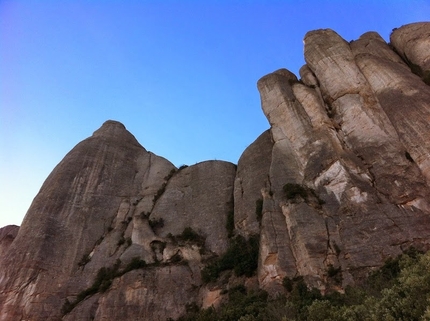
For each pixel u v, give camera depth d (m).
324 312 18.86
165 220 44.12
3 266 38.19
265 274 29.55
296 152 38.19
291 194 33.28
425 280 16.20
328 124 38.00
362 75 40.47
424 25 44.12
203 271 35.28
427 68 39.59
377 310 16.42
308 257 28.27
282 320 19.77
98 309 32.97
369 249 27.03
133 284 33.91
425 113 32.91
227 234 40.25
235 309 24.84
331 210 31.12
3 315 34.47
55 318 34.59
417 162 31.11
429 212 27.92
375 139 34.44
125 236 42.22
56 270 38.59
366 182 31.69
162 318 31.73
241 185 43.66
